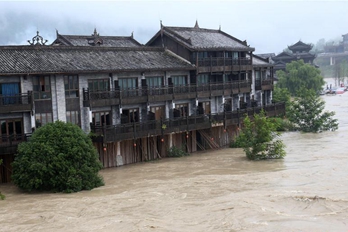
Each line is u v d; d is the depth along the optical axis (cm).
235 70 5628
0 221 2578
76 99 4034
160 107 4828
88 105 4041
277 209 2591
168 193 3136
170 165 4266
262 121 4422
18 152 3378
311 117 6147
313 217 2422
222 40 5841
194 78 5144
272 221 2358
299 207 2628
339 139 5384
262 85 6462
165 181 3569
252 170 3888
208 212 2572
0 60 3681
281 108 6397
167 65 4831
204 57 5334
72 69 3909
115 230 2309
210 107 5475
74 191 3269
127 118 4378
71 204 2886
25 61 3791
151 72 4709
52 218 2589
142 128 4309
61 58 4078
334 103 9856
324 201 2695
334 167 3788
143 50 5031
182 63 5069
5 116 3594
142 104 4612
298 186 3170
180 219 2466
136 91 4431
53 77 3866
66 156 3288
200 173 3856
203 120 4944
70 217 2600
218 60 5372
